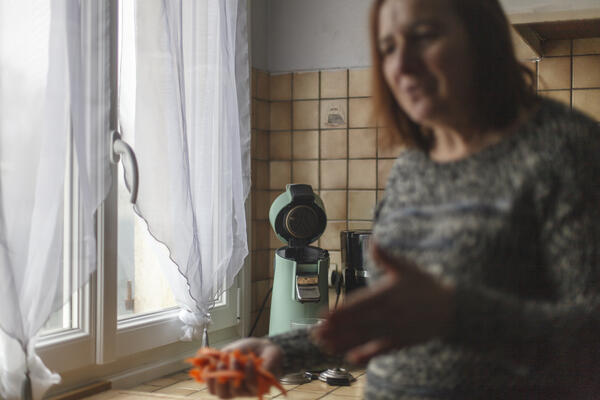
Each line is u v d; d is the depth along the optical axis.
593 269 0.55
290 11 2.65
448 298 0.51
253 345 0.78
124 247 1.84
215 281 2.04
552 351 0.55
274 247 2.65
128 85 1.76
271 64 2.66
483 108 0.64
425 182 0.69
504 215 0.60
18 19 1.30
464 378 0.63
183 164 1.79
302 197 2.09
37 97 1.34
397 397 0.67
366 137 2.54
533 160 0.60
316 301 2.06
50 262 1.37
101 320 1.67
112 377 1.76
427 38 0.62
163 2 1.73
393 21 0.64
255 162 2.56
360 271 2.12
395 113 0.74
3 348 1.34
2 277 1.26
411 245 0.67
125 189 1.84
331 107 2.58
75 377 1.65
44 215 1.36
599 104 2.26
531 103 0.64
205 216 1.97
